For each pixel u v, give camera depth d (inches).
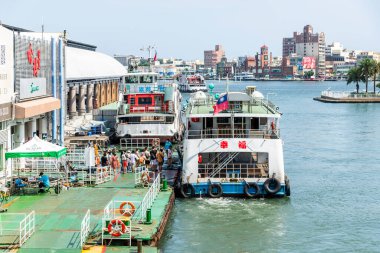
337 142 3398.1
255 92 2176.4
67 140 2476.6
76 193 1550.2
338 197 1849.2
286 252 1291.8
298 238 1390.3
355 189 1987.0
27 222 1245.1
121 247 1115.9
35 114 1764.3
